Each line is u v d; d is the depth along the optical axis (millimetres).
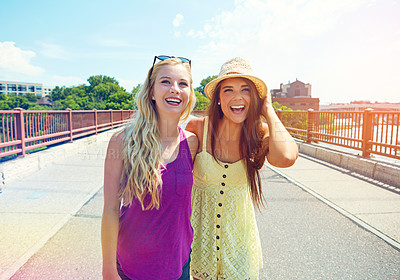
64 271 2242
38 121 7836
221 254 1520
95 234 2939
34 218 3369
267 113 1524
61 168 6383
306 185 5078
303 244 2787
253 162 1612
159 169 1136
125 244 1169
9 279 2125
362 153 6457
